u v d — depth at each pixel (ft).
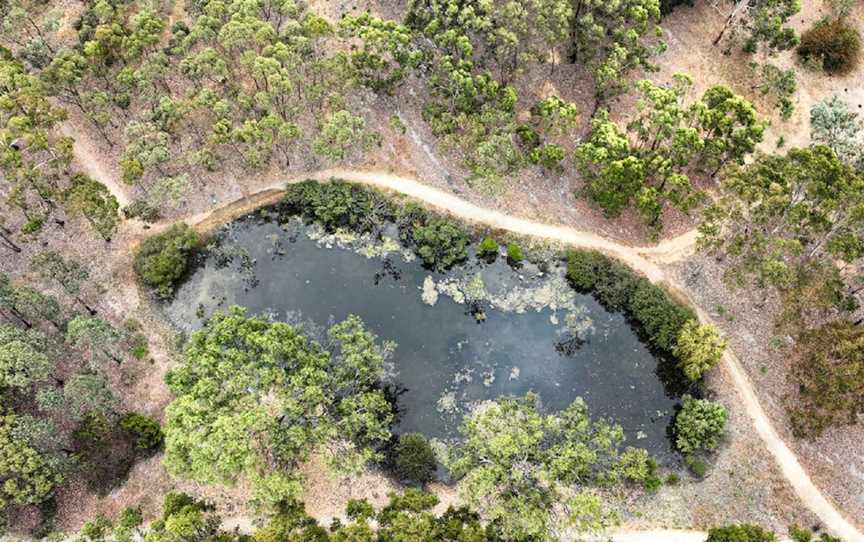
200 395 191.21
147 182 271.08
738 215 231.30
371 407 207.92
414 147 277.85
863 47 301.63
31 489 201.87
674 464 221.25
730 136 252.62
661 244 257.75
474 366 238.07
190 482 218.18
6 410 208.74
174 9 305.94
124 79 263.70
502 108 265.75
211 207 268.62
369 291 254.06
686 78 258.37
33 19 303.48
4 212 265.13
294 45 268.21
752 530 185.98
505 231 260.01
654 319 237.45
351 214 264.52
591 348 242.17
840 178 226.79
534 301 249.34
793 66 297.33
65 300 248.73
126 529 194.18
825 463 217.56
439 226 258.57
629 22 285.43
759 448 220.23
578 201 265.75
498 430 198.18
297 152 277.64
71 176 271.28
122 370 236.22
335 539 177.68
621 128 280.72
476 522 186.60
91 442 218.38
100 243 260.83
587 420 205.98
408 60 271.49
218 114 262.06
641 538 205.16
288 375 203.72
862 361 202.28
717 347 222.48
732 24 300.81
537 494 185.57
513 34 260.42
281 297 252.83
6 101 245.04
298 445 191.83
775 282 224.12
